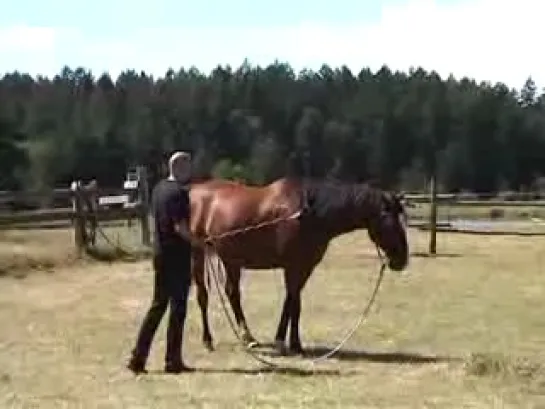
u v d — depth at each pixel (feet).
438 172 292.40
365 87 344.28
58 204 98.32
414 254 74.64
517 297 52.37
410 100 319.47
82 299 50.98
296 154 295.89
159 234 31.60
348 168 298.76
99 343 38.17
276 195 35.83
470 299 51.55
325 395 29.19
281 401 28.45
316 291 54.19
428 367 33.53
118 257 69.97
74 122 287.89
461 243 84.28
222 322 43.42
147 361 34.40
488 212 126.72
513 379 31.24
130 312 46.47
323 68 370.73
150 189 82.23
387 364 34.19
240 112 319.68
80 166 255.29
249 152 297.53
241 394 29.30
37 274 61.16
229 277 37.52
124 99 318.24
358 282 58.18
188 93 322.14
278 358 35.29
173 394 29.32
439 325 43.21
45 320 43.98
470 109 309.22
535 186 281.54
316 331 41.45
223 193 37.14
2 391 29.84
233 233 35.96
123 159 267.59
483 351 36.68
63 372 32.65
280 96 331.16
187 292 32.22
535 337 40.34
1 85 347.56
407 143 304.91
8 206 94.58
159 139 286.05
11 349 36.91
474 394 29.40
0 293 53.06
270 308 47.85
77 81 369.71
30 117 293.84
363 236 91.91
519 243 84.53
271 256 35.81
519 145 306.55
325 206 34.91
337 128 303.89
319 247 35.42
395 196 35.29
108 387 30.35
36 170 237.25
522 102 377.91
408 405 28.09
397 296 52.49
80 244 69.10
